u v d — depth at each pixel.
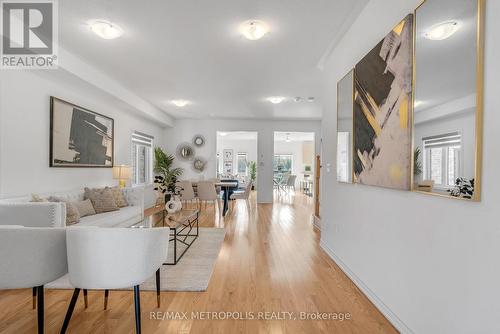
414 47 1.62
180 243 3.83
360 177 2.44
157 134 7.88
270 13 2.60
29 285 1.65
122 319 1.96
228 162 13.55
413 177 1.64
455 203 1.33
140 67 4.03
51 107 3.75
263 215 6.14
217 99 5.93
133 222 4.34
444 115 1.37
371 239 2.26
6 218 2.55
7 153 3.14
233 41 3.19
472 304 1.23
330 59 3.52
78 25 2.82
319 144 8.44
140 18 2.68
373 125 2.18
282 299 2.27
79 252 1.67
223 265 3.02
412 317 1.69
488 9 1.15
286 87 5.04
